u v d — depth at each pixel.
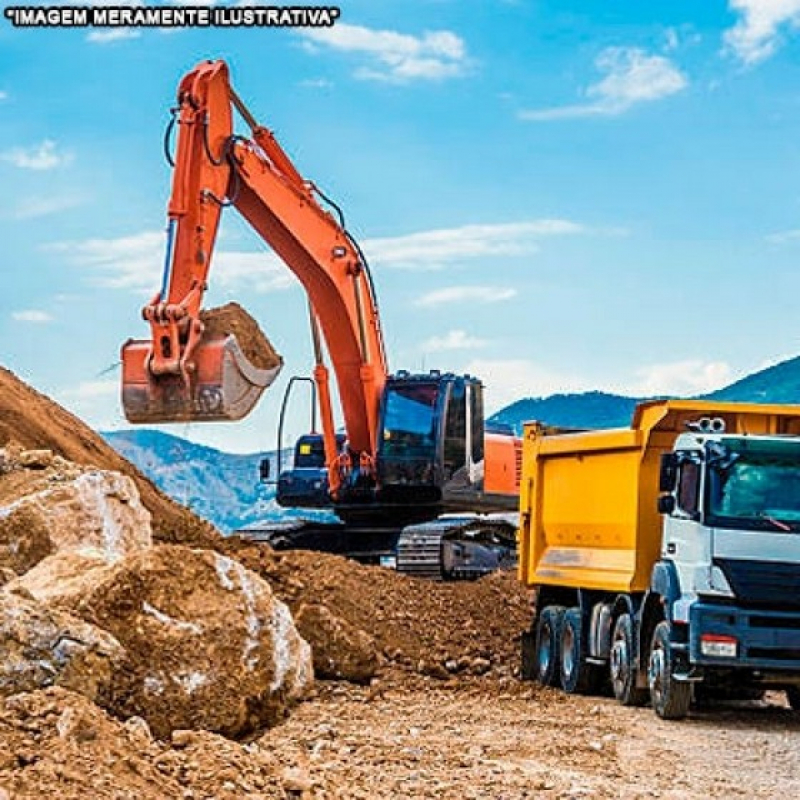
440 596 21.78
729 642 15.32
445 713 15.41
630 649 16.80
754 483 15.64
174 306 20.23
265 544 23.70
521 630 21.34
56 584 13.16
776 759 13.30
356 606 20.25
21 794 7.57
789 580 15.45
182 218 21.23
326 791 9.53
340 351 26.00
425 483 26.34
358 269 25.61
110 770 8.26
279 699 13.41
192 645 12.45
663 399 16.67
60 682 10.91
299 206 24.09
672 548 16.08
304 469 27.52
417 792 10.67
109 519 16.81
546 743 13.56
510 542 27.78
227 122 22.22
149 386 20.28
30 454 17.75
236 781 8.88
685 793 11.41
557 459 19.50
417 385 26.55
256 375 20.62
